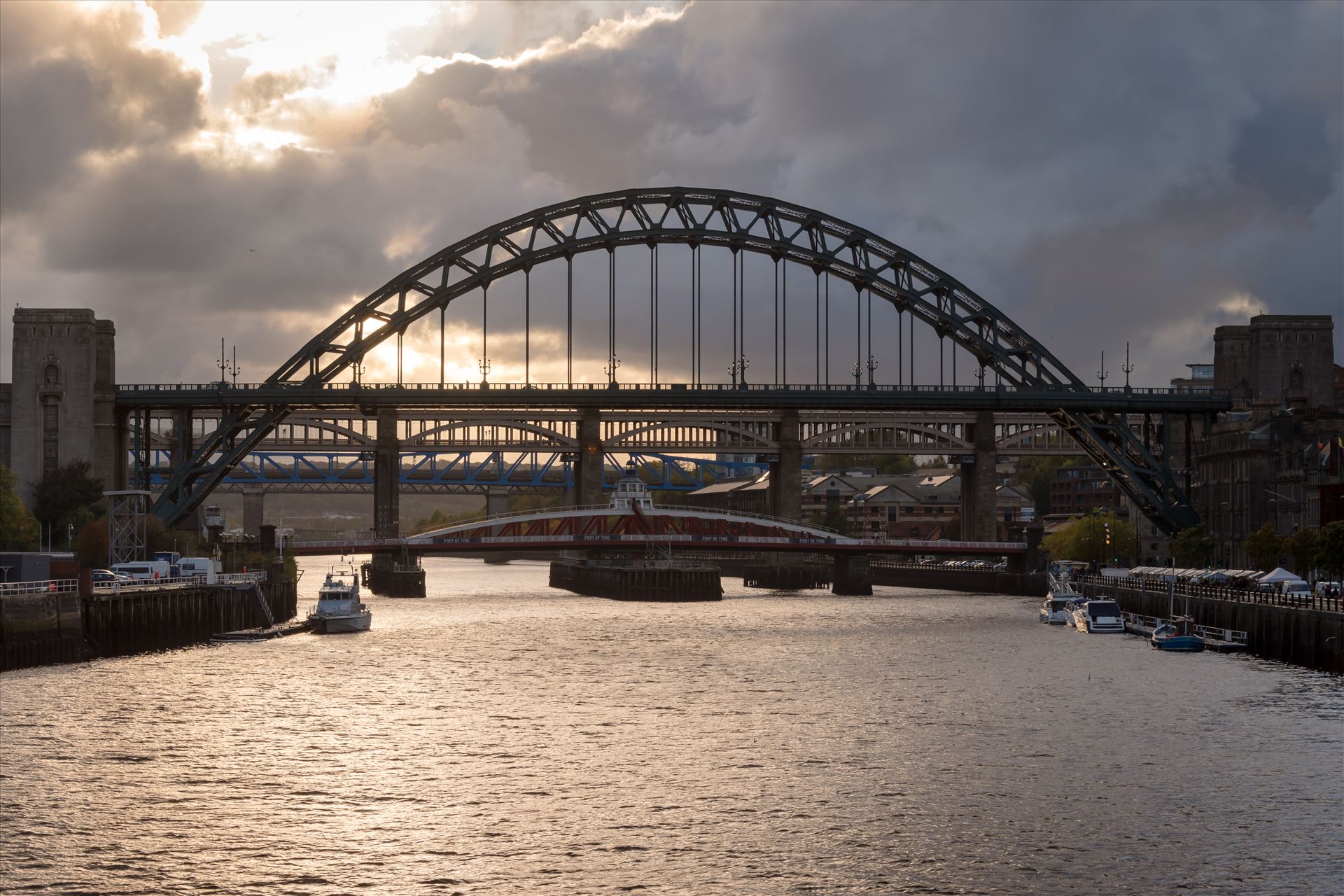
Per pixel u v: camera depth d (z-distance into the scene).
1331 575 175.25
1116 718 109.56
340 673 136.25
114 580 163.00
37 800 84.06
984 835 78.00
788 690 126.06
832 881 71.06
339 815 81.94
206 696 119.50
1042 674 135.00
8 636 127.44
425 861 74.00
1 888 69.88
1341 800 84.25
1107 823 80.06
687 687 128.00
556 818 81.31
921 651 157.25
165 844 76.56
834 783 88.94
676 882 71.00
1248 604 154.00
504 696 122.12
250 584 185.88
